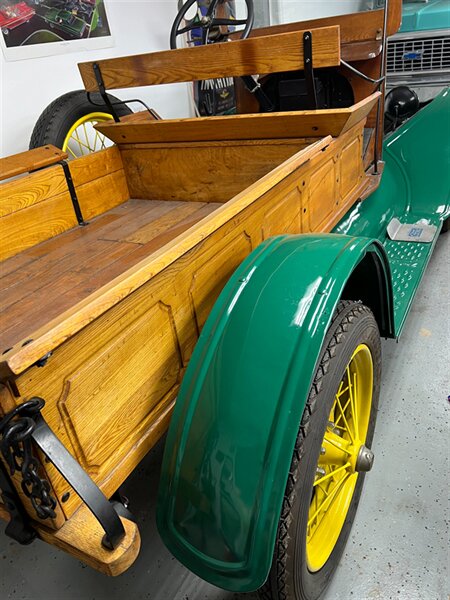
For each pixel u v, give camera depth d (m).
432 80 3.05
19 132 2.96
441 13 2.89
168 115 3.96
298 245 1.05
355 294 1.34
